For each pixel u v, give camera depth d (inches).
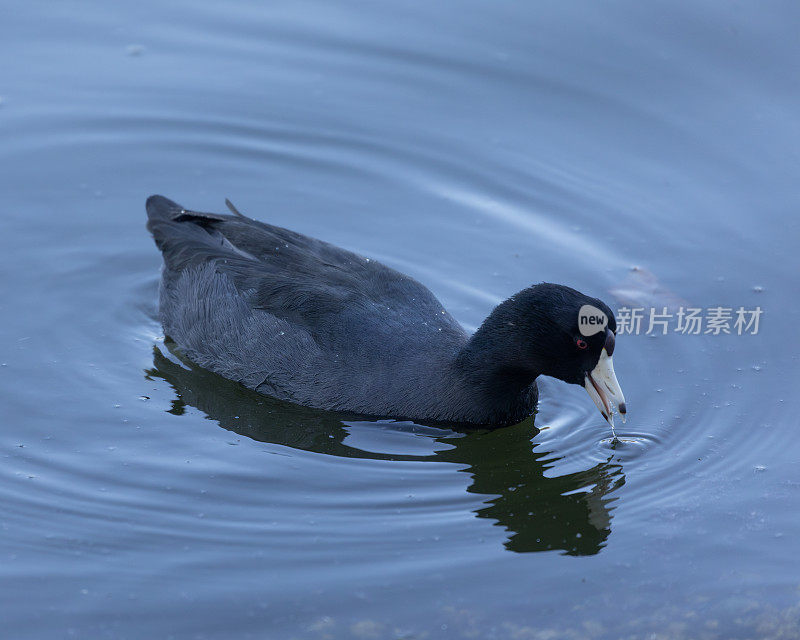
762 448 386.9
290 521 350.0
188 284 444.1
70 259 494.0
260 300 422.0
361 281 425.4
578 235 508.4
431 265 494.0
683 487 370.0
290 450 389.4
